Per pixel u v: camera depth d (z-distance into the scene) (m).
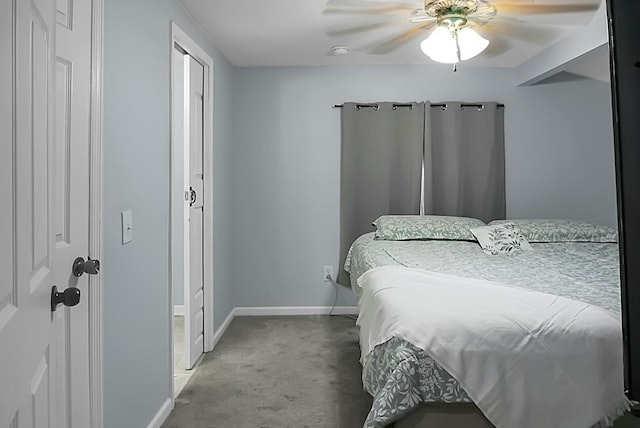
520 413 1.67
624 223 0.54
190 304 3.30
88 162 1.69
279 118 4.55
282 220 4.59
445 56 3.02
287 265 4.61
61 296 1.21
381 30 3.47
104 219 1.88
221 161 4.05
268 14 3.13
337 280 4.56
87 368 1.71
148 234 2.37
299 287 4.63
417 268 2.74
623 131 0.54
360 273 3.31
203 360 3.45
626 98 0.54
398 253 3.29
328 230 4.60
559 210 4.57
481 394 1.68
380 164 4.49
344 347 3.71
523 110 4.55
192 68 3.34
